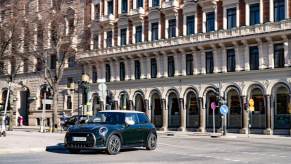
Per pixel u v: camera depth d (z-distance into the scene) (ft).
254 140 116.57
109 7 209.97
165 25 185.37
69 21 215.92
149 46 188.14
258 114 157.99
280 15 153.58
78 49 211.61
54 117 168.66
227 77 164.55
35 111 232.73
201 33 171.22
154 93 188.34
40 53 178.60
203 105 171.01
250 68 159.22
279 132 151.64
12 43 166.91
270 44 153.89
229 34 162.81
